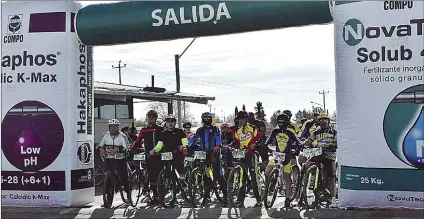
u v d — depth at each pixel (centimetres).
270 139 827
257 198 844
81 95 866
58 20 850
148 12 817
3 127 866
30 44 855
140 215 773
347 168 732
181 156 867
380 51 713
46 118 852
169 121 853
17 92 861
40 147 851
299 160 866
